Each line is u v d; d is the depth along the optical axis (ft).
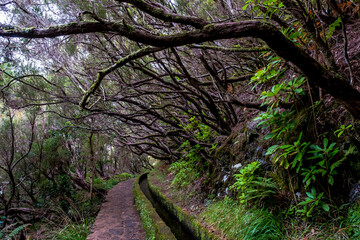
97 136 30.48
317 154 7.91
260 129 12.62
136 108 21.30
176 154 28.73
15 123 21.52
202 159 19.11
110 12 11.04
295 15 7.83
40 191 22.29
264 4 6.92
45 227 18.51
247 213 9.93
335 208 7.66
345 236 6.59
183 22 5.34
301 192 8.88
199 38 5.13
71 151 25.82
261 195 9.61
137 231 14.55
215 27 5.04
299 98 9.68
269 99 9.73
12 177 19.01
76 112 19.69
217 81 12.91
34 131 22.24
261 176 10.82
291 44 5.24
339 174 7.93
